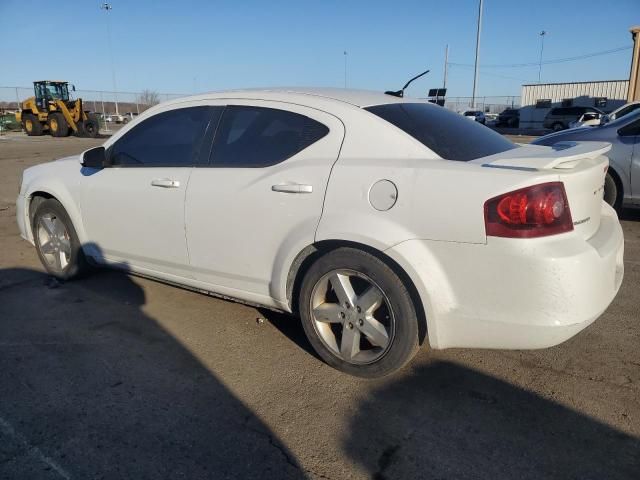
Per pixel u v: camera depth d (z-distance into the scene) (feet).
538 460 7.93
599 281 8.60
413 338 9.40
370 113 10.16
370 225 9.26
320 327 10.43
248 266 11.01
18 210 16.14
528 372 10.38
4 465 7.82
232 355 11.16
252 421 8.91
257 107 11.32
